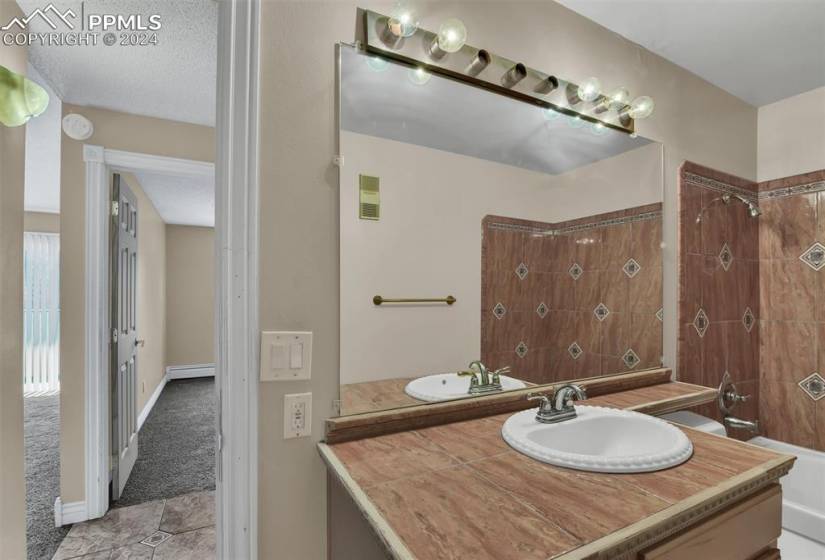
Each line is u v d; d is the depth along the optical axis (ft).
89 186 7.10
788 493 6.96
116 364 7.57
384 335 3.82
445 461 3.08
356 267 3.66
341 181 3.57
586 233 5.38
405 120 3.97
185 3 4.86
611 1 5.01
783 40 5.74
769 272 7.59
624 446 3.93
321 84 3.47
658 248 6.02
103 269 7.20
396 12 3.70
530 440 3.40
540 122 4.99
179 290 19.17
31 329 17.10
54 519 6.93
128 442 8.54
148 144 7.68
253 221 3.12
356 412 3.60
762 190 7.69
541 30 4.89
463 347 4.38
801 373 7.20
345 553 3.44
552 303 5.09
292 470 3.28
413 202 4.06
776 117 7.50
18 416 4.61
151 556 6.02
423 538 2.13
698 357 6.44
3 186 4.26
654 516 2.35
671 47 5.93
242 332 3.07
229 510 3.03
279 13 3.30
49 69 6.15
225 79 3.13
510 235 4.78
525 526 2.24
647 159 5.93
